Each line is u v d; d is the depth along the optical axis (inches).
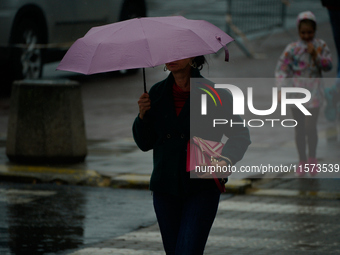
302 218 423.2
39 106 557.3
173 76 249.8
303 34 506.0
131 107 831.7
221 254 349.7
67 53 238.2
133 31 232.5
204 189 249.1
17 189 502.6
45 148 557.0
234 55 1172.5
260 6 1339.8
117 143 650.2
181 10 1620.3
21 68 846.5
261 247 362.6
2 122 755.4
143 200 473.4
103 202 466.6
